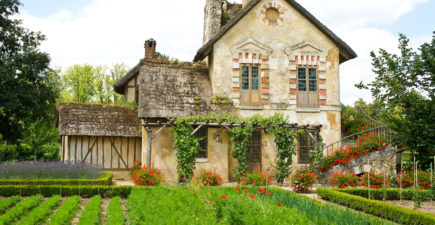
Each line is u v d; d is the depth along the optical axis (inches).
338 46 768.3
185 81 732.7
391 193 518.0
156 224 320.8
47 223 335.6
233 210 317.7
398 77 733.9
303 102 748.0
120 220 349.4
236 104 720.3
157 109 661.3
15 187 506.3
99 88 1900.8
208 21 836.0
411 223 353.7
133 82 975.0
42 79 1174.3
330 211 340.5
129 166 765.9
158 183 576.4
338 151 681.0
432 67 686.5
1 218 345.4
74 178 594.6
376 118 830.5
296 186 580.7
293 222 300.7
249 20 746.2
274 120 641.6
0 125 1159.0
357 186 594.6
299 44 755.4
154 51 918.4
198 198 416.8
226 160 695.7
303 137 737.0
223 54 730.2
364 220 312.7
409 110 658.8
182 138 611.5
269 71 741.3
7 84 1085.8
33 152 1122.7
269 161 717.3
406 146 665.6
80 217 360.8
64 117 744.3
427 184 563.8
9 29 1115.9
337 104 756.0
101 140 758.5
